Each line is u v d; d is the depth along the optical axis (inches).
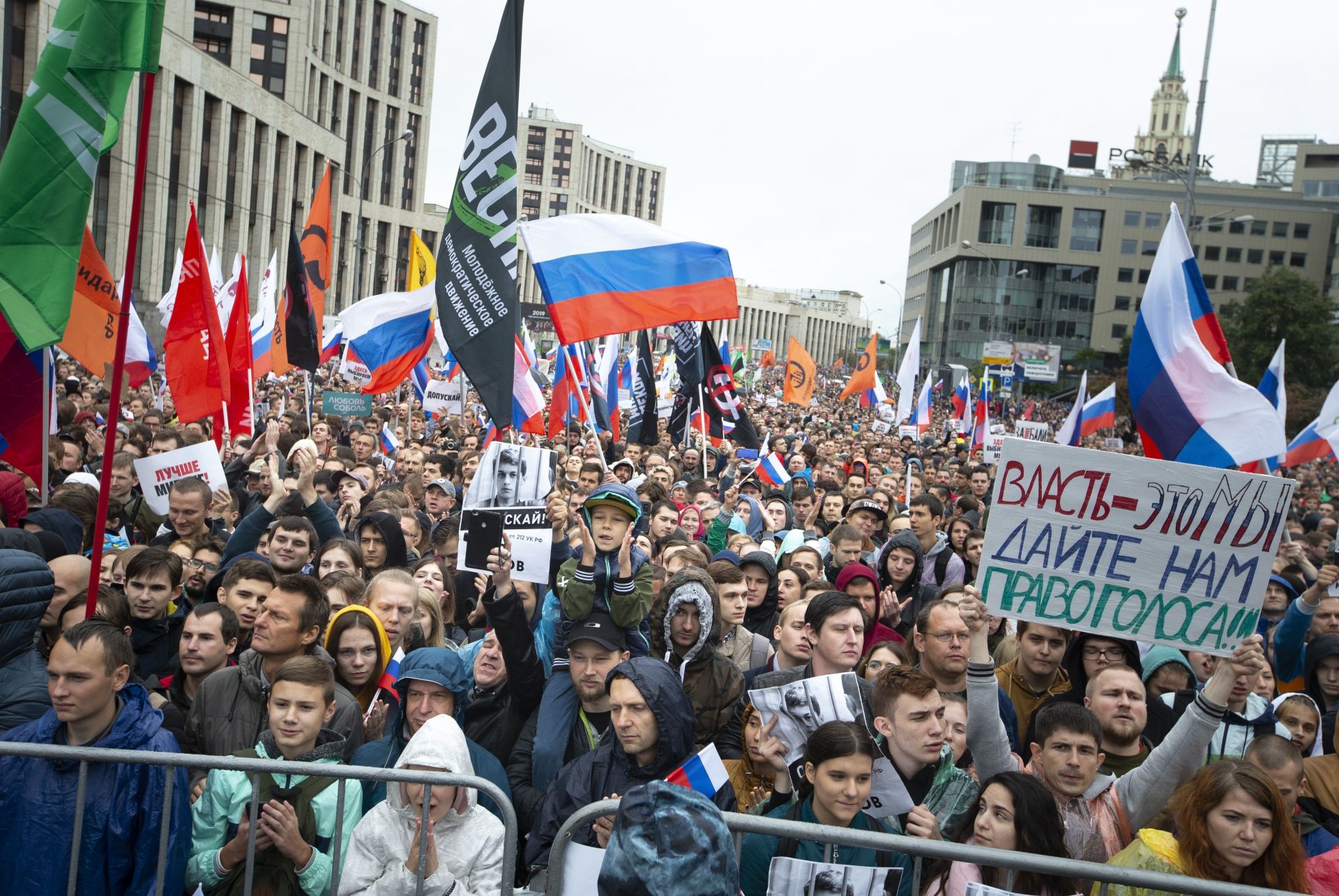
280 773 149.2
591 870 137.9
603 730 193.0
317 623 193.3
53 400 353.7
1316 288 2204.7
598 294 302.0
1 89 1352.1
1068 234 4397.1
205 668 202.7
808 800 156.7
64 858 147.8
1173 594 171.9
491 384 224.4
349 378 652.7
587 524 202.7
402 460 500.7
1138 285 4352.9
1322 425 539.5
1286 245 4345.5
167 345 350.3
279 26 2645.2
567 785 169.3
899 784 154.9
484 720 205.0
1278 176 5900.6
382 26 3405.5
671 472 525.7
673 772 161.6
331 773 146.6
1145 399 258.5
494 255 226.7
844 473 708.0
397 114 3545.8
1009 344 3174.2
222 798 160.4
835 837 131.7
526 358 427.8
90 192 202.5
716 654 214.5
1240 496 169.6
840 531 344.2
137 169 191.6
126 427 495.5
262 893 153.3
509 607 196.2
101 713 154.3
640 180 7234.3
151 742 155.6
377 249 3499.0
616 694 165.3
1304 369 2191.2
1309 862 154.2
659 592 227.3
